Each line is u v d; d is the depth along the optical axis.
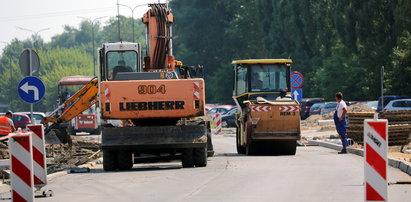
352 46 192.38
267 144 73.94
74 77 161.50
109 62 71.88
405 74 162.25
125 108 56.56
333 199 35.75
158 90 56.59
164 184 44.59
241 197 37.09
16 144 33.81
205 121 59.41
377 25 181.25
